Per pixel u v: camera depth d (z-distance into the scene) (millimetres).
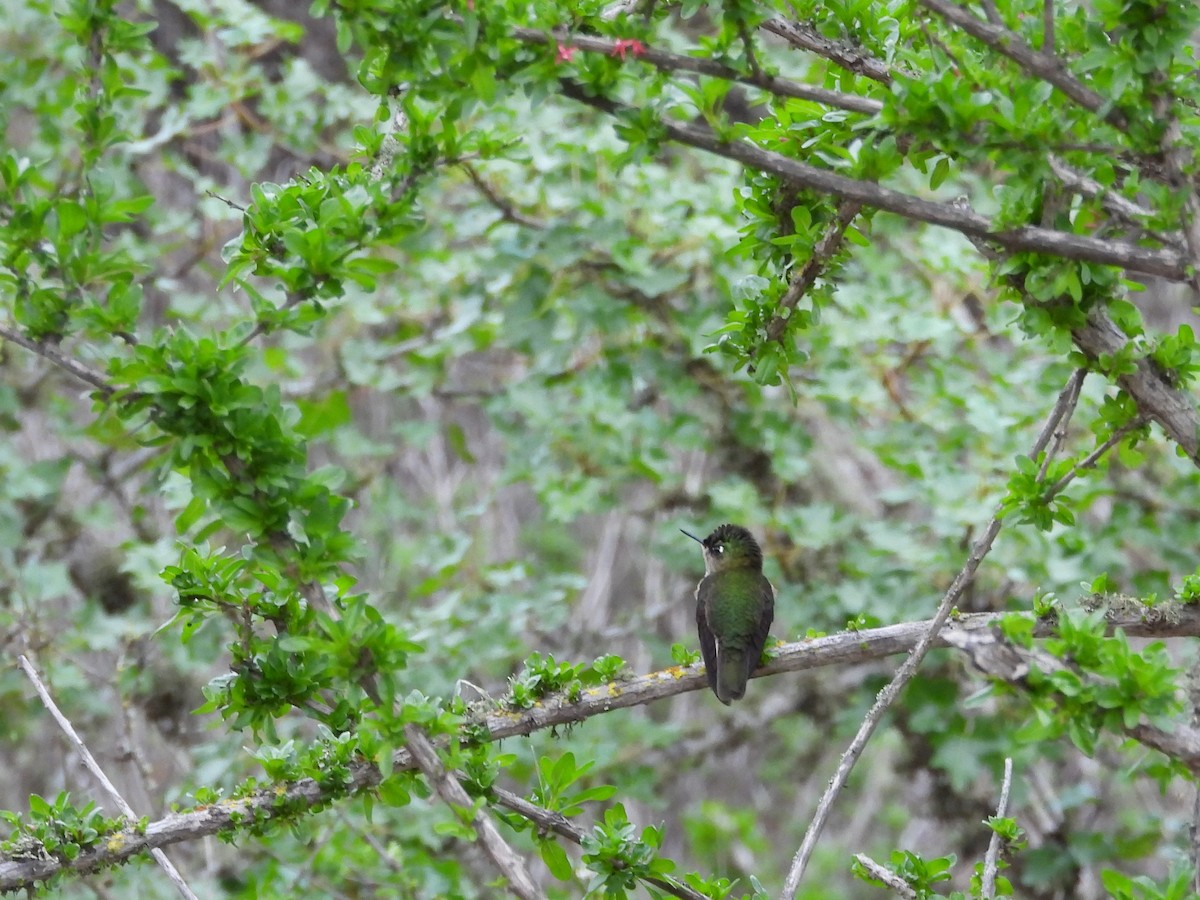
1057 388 11742
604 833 6059
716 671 8125
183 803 11227
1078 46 5359
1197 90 5113
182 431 5035
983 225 5289
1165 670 4625
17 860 5801
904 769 13484
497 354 17375
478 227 12016
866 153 5363
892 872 6500
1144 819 13086
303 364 14359
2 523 12352
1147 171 5648
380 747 5316
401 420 17625
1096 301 5633
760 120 6391
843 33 6270
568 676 6539
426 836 11195
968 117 5117
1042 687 4695
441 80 5336
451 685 11992
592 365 12891
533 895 4840
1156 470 12391
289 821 6016
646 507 15023
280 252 5668
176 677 13023
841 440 15141
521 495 19094
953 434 12156
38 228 5344
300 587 5031
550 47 5246
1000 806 6453
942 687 12109
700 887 6176
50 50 12875
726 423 13094
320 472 5078
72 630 12875
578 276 12297
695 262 12312
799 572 12914
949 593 6012
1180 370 5684
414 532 16984
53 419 13500
